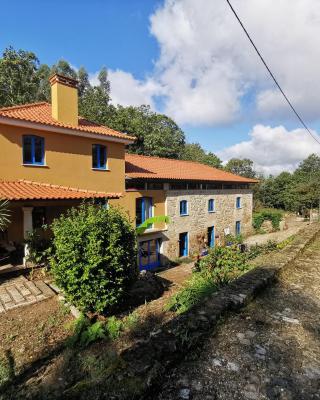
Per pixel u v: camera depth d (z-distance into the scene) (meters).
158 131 41.34
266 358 3.00
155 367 2.46
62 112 12.80
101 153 14.32
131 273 7.57
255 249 13.10
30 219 9.87
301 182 49.16
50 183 12.05
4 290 7.75
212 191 22.83
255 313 4.05
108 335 5.92
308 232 11.11
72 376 4.54
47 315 6.69
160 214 18.00
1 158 10.67
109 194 12.26
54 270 6.89
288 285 5.35
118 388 2.19
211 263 8.89
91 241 6.63
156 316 6.66
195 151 59.69
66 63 49.03
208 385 2.55
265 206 54.81
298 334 3.52
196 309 3.74
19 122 10.86
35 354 5.42
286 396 2.46
